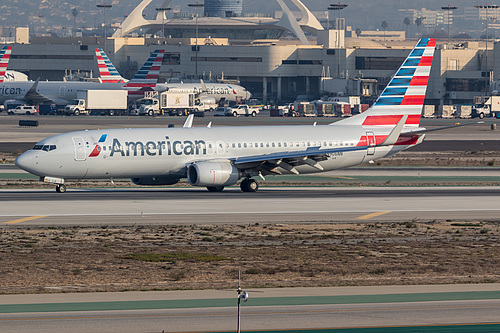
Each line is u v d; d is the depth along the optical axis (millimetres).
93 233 183375
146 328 100750
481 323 104375
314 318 106562
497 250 171000
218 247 169500
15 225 192000
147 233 184750
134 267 147000
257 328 101312
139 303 115625
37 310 110375
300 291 125938
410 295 122250
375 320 105562
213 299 118812
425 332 100125
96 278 136750
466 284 133500
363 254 164000
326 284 132375
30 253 159000
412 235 188375
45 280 134375
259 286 130500
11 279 134500
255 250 166875
